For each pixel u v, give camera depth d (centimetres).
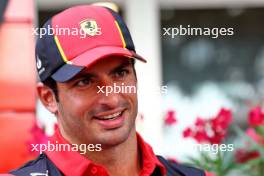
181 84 1628
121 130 611
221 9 1617
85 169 616
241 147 987
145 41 1540
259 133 981
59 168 621
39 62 630
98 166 617
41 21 1547
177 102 1627
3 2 1038
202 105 1631
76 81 602
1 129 1022
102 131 606
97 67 600
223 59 1634
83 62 593
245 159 963
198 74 1633
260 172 983
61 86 612
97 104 604
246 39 1634
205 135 923
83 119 607
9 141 1023
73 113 608
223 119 920
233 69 1636
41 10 1547
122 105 609
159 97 1488
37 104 1152
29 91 1034
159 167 654
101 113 604
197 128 926
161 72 1590
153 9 1547
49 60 617
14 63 1038
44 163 630
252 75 1641
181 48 1627
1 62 1035
